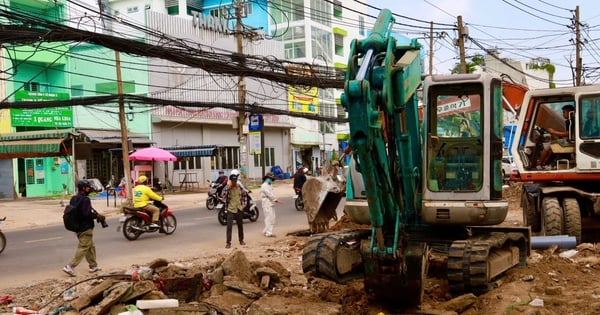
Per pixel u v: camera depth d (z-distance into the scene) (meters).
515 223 17.42
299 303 7.81
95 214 11.91
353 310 8.01
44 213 25.25
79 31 13.48
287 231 17.84
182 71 40.50
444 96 8.71
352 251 8.70
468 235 9.13
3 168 33.84
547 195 12.89
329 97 55.56
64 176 36.12
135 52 14.83
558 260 10.32
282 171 51.00
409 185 7.80
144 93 39.00
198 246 15.23
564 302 7.70
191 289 8.87
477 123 8.59
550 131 14.52
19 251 15.47
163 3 53.56
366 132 6.04
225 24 44.34
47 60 36.81
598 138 12.78
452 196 8.41
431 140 8.62
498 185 8.62
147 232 16.88
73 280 11.09
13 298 9.61
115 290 7.82
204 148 38.31
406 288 7.87
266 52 47.91
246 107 24.84
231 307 8.08
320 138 55.53
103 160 38.19
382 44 6.62
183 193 37.34
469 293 7.95
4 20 15.94
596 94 12.91
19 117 33.53
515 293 8.12
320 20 55.56
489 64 45.28
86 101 18.94
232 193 14.96
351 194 8.84
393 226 7.56
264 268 9.13
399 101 6.86
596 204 12.49
